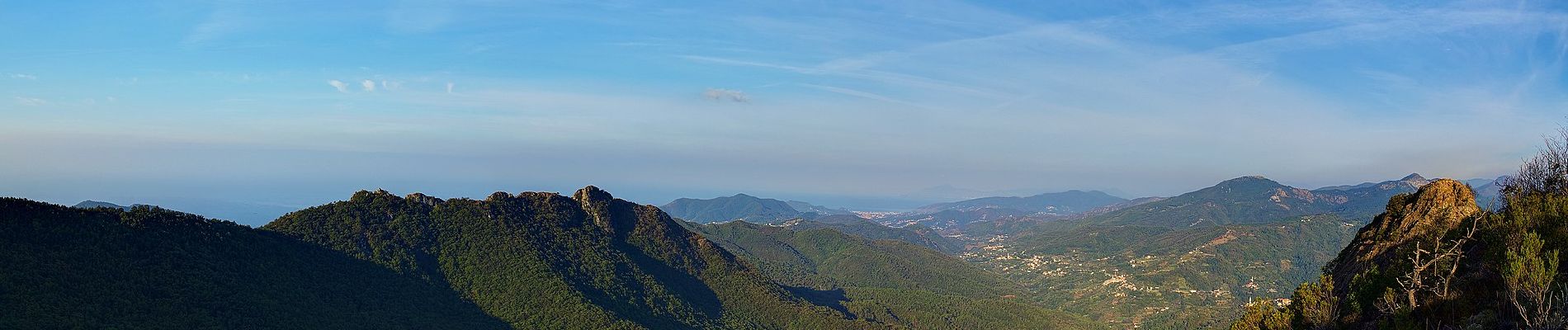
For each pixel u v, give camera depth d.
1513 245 52.06
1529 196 60.94
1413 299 53.28
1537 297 44.19
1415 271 55.56
